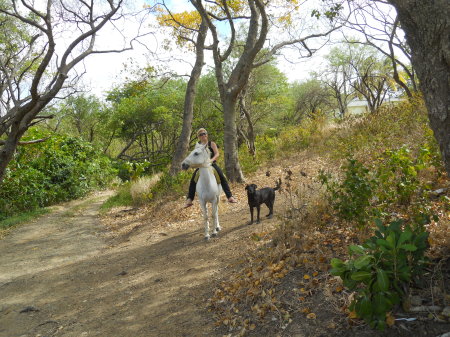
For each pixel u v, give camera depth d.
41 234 10.30
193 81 16.17
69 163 17.75
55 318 4.78
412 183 4.76
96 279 6.09
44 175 16.58
